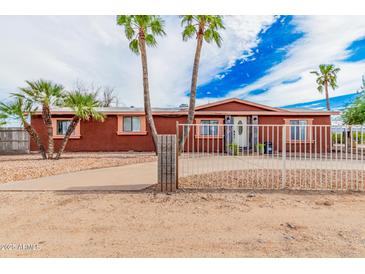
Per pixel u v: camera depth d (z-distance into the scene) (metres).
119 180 5.38
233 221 2.89
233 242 2.35
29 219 2.97
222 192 4.30
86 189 4.53
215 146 13.44
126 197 3.98
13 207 3.45
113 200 3.80
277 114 13.20
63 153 12.58
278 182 5.10
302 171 6.44
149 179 5.50
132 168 7.28
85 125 13.82
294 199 3.84
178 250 2.21
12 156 11.06
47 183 5.05
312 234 2.52
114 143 13.85
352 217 3.02
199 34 9.75
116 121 13.92
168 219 2.96
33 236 2.49
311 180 5.28
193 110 9.95
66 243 2.34
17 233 2.56
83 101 9.80
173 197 3.97
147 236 2.48
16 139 13.02
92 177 5.74
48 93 8.99
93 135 13.84
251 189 4.53
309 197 3.96
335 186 4.75
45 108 9.40
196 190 4.46
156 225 2.77
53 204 3.59
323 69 23.84
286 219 2.95
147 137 13.84
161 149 4.44
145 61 9.85
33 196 4.04
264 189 4.52
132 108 15.73
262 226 2.73
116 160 9.23
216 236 2.48
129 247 2.26
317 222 2.85
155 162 8.79
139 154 11.80
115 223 2.83
